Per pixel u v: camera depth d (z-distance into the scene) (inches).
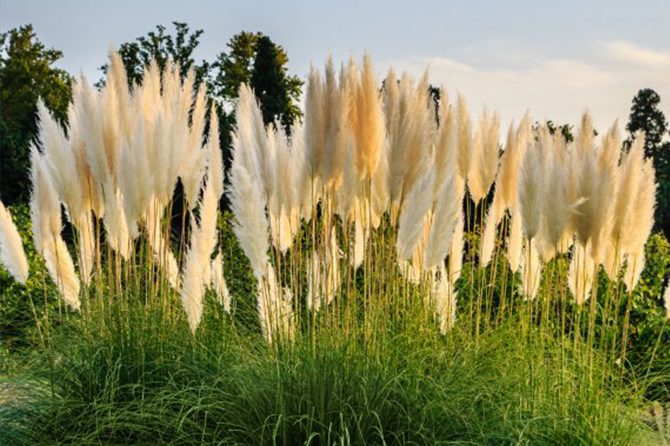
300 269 230.7
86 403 207.5
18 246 234.8
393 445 178.7
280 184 223.0
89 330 229.5
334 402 181.5
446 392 195.9
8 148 657.0
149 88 262.5
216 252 349.1
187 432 198.2
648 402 215.2
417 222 203.2
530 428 194.4
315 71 217.6
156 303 243.6
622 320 280.1
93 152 230.8
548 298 230.2
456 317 255.3
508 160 246.2
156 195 240.7
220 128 598.5
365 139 219.9
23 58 1134.4
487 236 252.1
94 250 247.8
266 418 176.7
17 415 206.4
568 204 214.1
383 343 203.6
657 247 344.2
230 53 930.1
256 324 257.1
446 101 257.8
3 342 246.8
